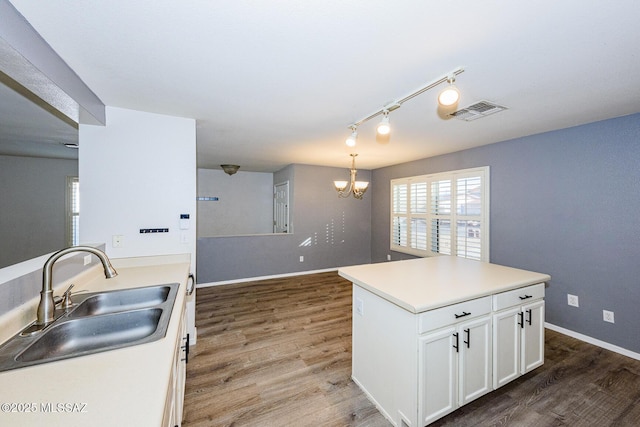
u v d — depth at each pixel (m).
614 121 2.48
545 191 2.97
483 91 1.94
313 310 3.50
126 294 1.69
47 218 4.39
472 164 3.75
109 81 1.80
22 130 2.82
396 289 1.72
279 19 1.19
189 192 2.53
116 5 1.10
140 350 0.99
